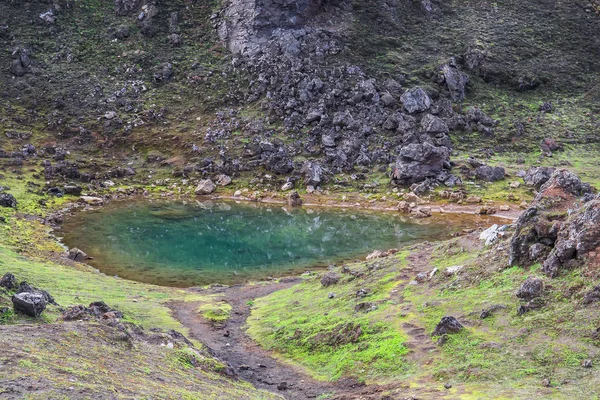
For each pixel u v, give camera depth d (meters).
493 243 35.03
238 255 57.75
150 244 61.81
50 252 55.56
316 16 121.38
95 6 127.19
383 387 24.12
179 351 25.66
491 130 98.12
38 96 105.69
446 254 37.38
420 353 26.03
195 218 73.81
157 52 117.06
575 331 24.19
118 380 19.12
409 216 73.44
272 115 99.81
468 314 27.97
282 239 64.00
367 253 57.41
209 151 94.88
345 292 36.41
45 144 96.00
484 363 23.75
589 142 96.25
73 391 16.91
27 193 78.94
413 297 32.19
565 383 21.25
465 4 134.75
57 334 22.02
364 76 105.88
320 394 25.22
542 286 27.27
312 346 30.33
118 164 93.94
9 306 26.50
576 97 111.12
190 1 128.38
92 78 110.44
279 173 89.19
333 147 92.25
